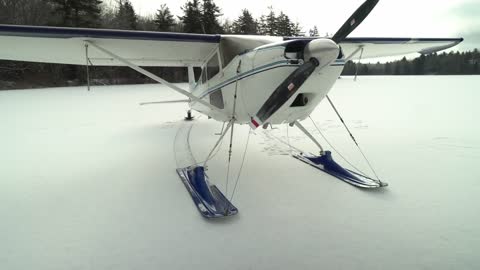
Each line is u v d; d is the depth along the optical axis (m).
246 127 6.57
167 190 2.89
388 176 3.12
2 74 19.56
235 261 1.71
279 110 2.64
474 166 3.38
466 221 2.11
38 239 1.96
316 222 2.16
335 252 1.77
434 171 3.24
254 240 1.93
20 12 22.91
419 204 2.42
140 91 17.69
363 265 1.64
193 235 2.01
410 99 10.78
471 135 5.01
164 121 7.62
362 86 18.09
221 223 2.19
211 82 3.75
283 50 2.44
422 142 4.62
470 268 1.59
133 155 4.29
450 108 8.30
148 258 1.74
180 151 4.51
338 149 4.38
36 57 3.65
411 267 1.61
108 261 1.72
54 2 23.41
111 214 2.35
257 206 2.47
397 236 1.93
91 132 6.09
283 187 2.91
